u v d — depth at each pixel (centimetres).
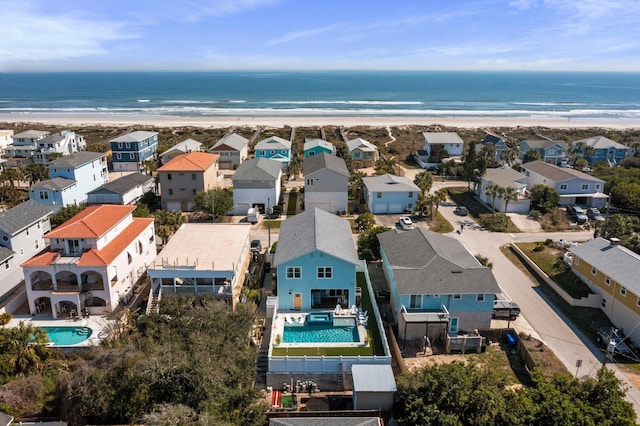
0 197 7244
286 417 2684
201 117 18162
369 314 4000
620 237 5250
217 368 2725
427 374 2752
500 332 3738
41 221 5206
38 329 3294
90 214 4438
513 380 3250
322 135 13275
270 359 3209
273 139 9944
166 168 6969
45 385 3047
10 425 2548
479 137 13488
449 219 6781
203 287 4059
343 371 3225
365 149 10100
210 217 6644
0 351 3106
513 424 2391
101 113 19888
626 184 7281
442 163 9781
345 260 3897
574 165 9594
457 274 3828
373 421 2491
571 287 4522
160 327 3177
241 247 4541
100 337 3709
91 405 2605
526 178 7350
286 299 4025
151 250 5050
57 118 17925
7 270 4525
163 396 2612
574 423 2289
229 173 9206
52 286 4075
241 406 2664
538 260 5200
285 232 4609
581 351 3619
